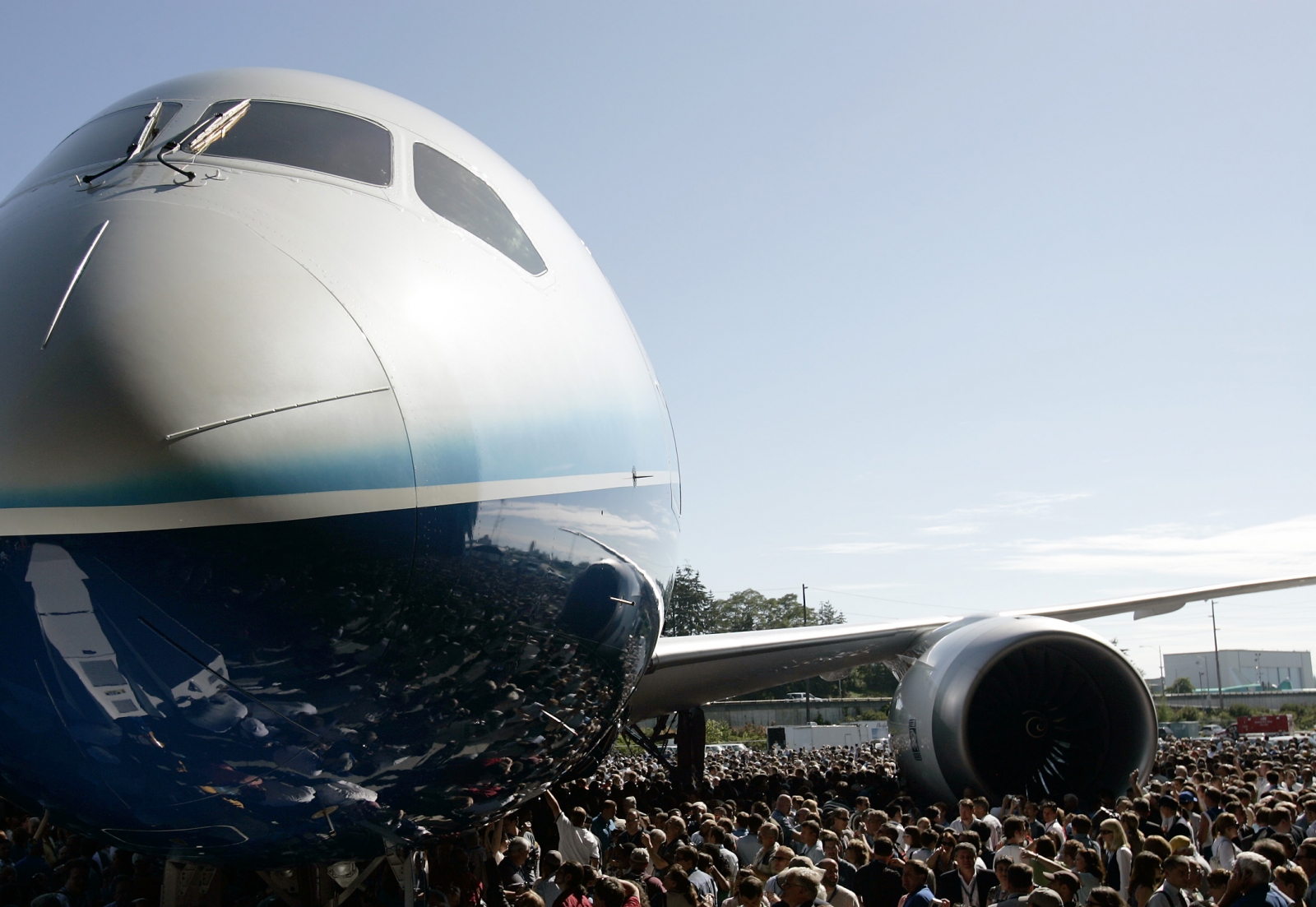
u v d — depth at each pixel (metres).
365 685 3.72
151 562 3.25
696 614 91.75
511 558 4.13
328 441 3.48
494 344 4.30
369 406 3.62
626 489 5.23
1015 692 10.70
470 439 3.93
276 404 3.42
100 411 3.24
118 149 4.48
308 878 5.15
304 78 5.20
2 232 4.12
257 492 3.32
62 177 4.40
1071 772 10.66
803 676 11.69
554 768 5.23
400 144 4.89
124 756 3.66
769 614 103.62
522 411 4.30
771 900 6.65
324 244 4.00
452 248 4.50
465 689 4.11
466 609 3.94
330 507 3.45
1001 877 6.27
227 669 3.44
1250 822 10.35
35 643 3.41
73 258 3.62
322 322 3.67
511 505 4.11
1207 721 77.31
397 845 4.64
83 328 3.37
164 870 5.26
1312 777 17.33
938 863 7.68
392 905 5.48
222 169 4.29
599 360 5.20
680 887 5.94
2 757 3.92
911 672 10.78
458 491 3.84
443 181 4.91
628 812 9.00
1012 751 10.62
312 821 4.09
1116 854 7.96
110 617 3.32
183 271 3.60
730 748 42.12
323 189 4.36
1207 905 6.49
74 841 8.34
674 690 10.51
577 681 4.87
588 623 4.79
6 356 3.38
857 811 9.79
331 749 3.82
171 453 3.25
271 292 3.66
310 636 3.49
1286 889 6.14
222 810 3.91
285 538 3.37
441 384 3.89
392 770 4.09
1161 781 12.24
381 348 3.76
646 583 5.51
